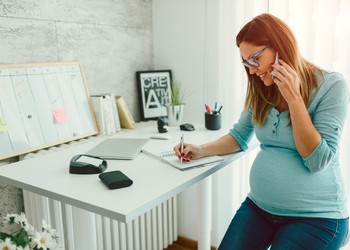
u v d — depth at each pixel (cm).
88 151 148
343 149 181
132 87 231
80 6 192
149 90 232
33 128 166
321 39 180
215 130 190
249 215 134
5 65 158
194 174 123
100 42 206
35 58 173
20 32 165
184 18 227
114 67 217
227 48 213
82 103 191
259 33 118
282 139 125
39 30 173
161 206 230
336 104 115
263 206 129
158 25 240
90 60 201
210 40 218
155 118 235
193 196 243
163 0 235
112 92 217
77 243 132
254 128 142
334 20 175
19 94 162
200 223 185
